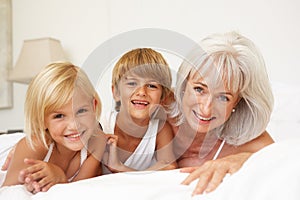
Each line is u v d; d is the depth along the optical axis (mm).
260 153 512
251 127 815
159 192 513
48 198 593
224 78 729
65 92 698
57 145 768
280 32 1834
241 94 791
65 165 780
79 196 554
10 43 2561
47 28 2469
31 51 2172
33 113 735
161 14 2094
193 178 550
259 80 791
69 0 2393
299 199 435
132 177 608
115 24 2236
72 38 2387
